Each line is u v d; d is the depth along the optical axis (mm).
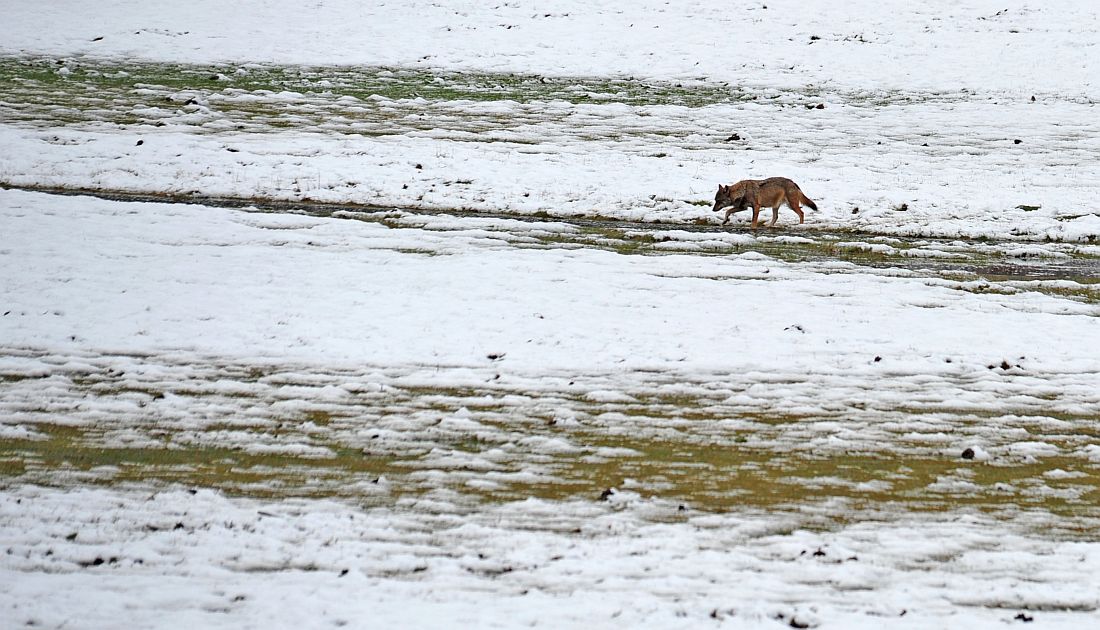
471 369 49281
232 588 28766
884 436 42594
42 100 99625
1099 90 114688
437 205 78688
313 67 118125
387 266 63750
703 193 81438
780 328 55344
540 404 45281
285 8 141750
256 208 76062
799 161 90000
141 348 50562
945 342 53781
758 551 32125
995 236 74625
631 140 95500
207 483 36562
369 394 46000
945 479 38500
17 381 45969
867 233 74750
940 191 82812
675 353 51719
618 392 46844
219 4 142000
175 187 80000
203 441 40469
